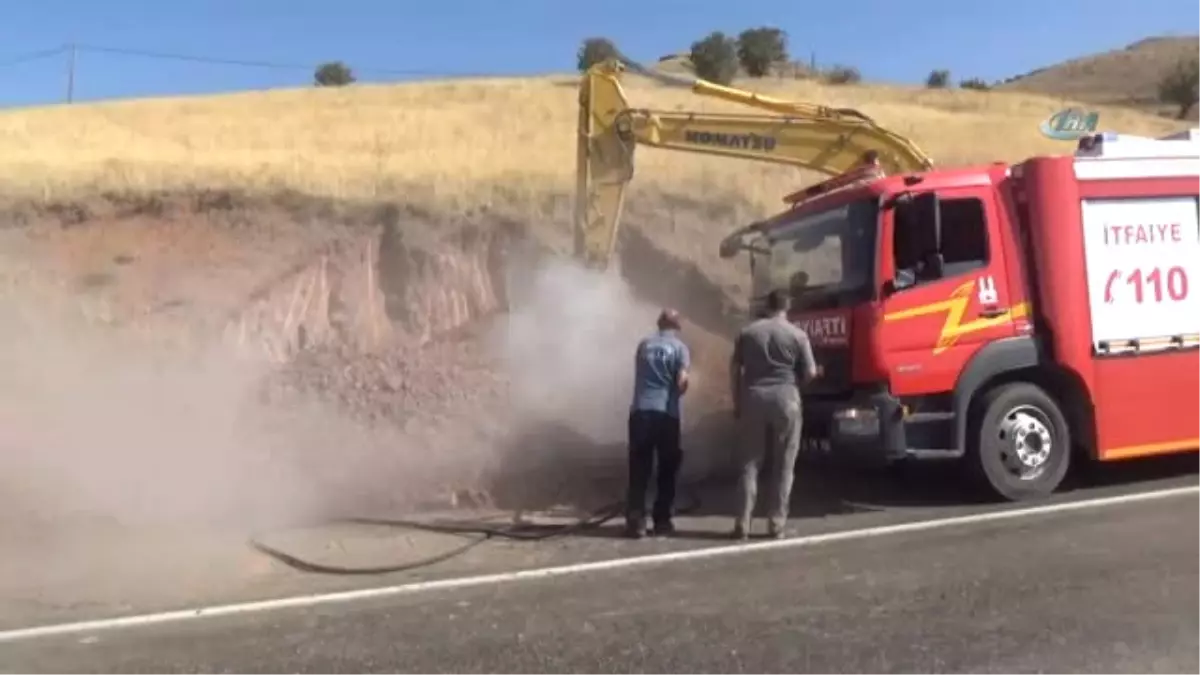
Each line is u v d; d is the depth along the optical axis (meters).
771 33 56.19
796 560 7.68
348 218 16.25
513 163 21.34
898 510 9.41
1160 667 5.25
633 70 12.57
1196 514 8.56
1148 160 10.16
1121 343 9.91
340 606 6.87
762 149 12.31
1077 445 9.99
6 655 6.00
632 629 6.14
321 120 30.19
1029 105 40.09
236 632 6.35
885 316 9.31
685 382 8.99
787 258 10.51
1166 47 84.62
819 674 5.32
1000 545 7.82
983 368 9.51
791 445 8.56
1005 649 5.58
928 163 12.13
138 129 28.19
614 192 12.38
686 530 8.92
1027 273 9.78
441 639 6.07
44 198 16.52
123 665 5.78
